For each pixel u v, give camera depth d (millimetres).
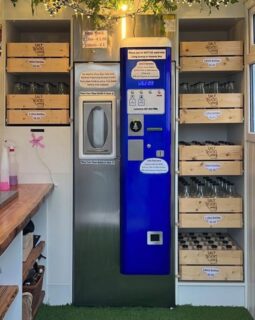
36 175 2146
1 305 1313
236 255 2146
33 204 1643
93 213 2123
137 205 2043
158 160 2031
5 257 1483
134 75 2006
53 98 2125
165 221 2047
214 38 2430
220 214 2127
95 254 2135
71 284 2156
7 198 1688
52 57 2113
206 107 2121
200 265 2146
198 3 2076
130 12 2059
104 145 2084
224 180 2256
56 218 2148
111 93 2076
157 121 2018
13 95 2127
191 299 2154
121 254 2084
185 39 2436
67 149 2135
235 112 2119
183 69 2119
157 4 1981
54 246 2152
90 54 2076
